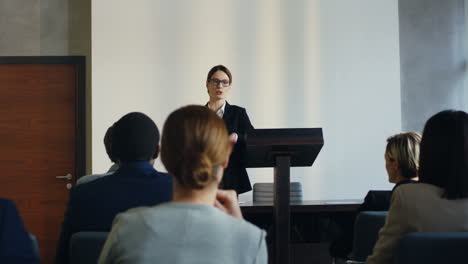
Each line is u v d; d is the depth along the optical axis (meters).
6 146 6.44
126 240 1.26
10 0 6.39
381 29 5.95
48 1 6.41
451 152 1.90
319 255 3.67
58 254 2.05
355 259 2.63
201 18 5.89
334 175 5.85
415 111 6.23
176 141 1.28
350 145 5.88
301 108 5.89
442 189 1.92
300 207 3.58
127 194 2.00
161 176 2.05
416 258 1.71
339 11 5.95
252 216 3.62
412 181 2.54
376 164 5.88
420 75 6.24
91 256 1.85
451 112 1.95
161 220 1.26
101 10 5.84
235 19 5.91
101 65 5.81
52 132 6.45
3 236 1.64
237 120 4.17
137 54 5.83
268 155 2.83
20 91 6.45
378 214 2.53
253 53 5.90
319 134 2.76
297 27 5.93
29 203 6.40
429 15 6.26
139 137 2.04
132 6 5.86
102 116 5.78
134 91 5.81
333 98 5.91
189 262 1.24
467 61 6.17
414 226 1.89
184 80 5.85
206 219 1.26
